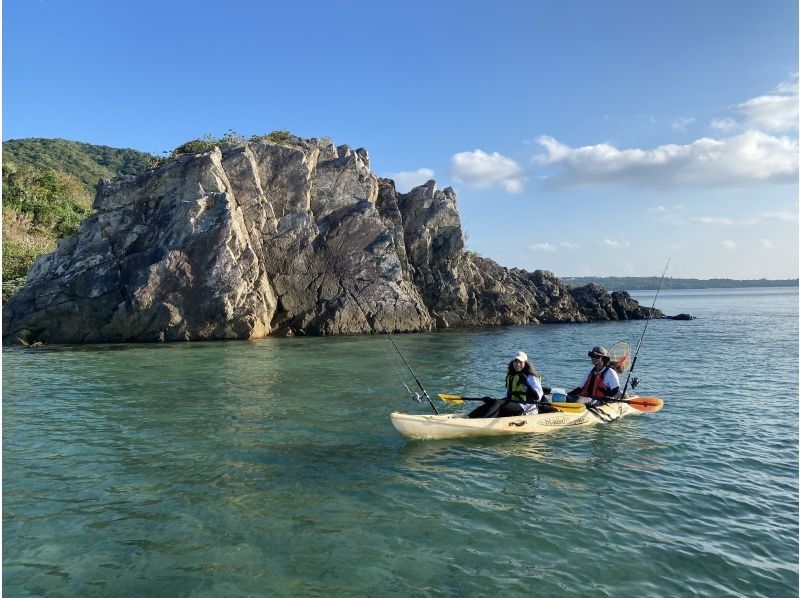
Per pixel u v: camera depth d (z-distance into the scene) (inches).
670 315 2075.5
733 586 192.9
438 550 216.7
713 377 629.9
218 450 346.0
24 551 215.9
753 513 252.5
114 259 1121.4
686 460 326.6
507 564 206.1
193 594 186.4
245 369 690.8
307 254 1266.0
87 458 330.6
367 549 217.2
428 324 1366.9
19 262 1459.2
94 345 991.6
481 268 1855.3
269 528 235.9
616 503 263.1
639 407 433.4
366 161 1562.5
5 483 289.3
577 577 197.3
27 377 628.1
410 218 1551.4
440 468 312.7
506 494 273.7
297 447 352.2
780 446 354.9
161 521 243.0
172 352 876.6
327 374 650.8
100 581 194.7
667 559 210.5
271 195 1290.6
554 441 365.4
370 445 356.8
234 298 1079.0
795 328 1395.2
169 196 1170.6
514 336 1217.4
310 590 188.4
